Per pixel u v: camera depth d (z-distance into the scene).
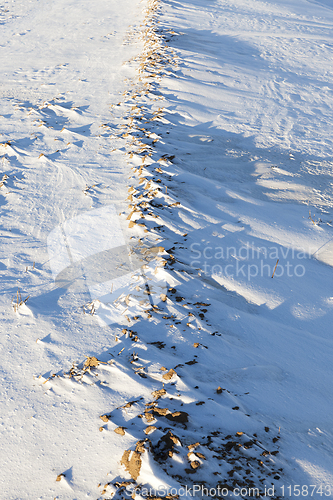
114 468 2.08
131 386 2.65
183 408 2.46
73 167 6.81
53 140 7.97
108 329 3.27
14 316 3.47
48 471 2.13
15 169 6.89
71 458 2.19
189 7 17.70
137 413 2.41
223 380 2.80
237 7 18.23
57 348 3.06
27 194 6.00
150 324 3.34
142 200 5.50
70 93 10.59
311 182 6.39
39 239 4.80
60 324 3.33
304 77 11.15
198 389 2.64
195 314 3.50
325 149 7.50
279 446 2.30
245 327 3.48
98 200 5.68
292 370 3.07
